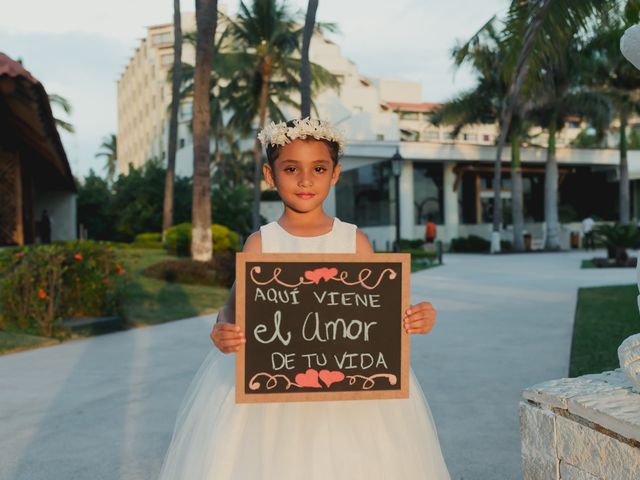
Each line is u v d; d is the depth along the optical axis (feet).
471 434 12.14
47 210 79.97
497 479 10.00
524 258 80.53
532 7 30.96
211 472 6.52
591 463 5.75
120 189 101.09
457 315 29.07
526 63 33.37
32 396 15.98
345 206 120.57
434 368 18.06
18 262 25.62
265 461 6.56
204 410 7.07
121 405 14.98
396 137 145.89
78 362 20.27
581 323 24.35
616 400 5.85
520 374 17.03
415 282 47.14
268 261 6.48
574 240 110.83
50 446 12.12
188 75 97.66
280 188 7.09
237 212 92.89
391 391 6.55
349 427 6.82
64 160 56.29
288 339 6.45
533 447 6.54
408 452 6.94
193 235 45.24
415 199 113.60
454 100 98.32
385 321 6.63
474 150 109.50
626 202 105.19
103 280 27.58
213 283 41.57
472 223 119.03
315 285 6.54
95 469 10.91
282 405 6.83
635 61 6.45
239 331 6.28
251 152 142.82
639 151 118.42
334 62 164.55
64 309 26.84
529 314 28.81
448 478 7.45
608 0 28.89
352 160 113.50
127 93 262.06
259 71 89.40
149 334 25.94
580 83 89.97
